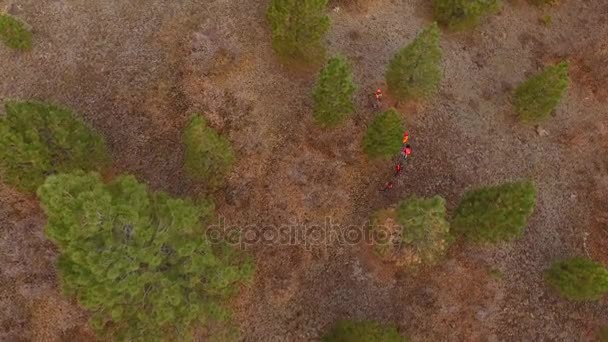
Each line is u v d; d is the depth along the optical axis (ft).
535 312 110.52
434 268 107.86
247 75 112.27
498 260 111.86
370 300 104.53
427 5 132.46
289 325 100.68
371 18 127.24
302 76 115.44
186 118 107.14
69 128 85.56
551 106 114.11
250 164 106.01
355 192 109.40
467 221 100.27
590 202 121.90
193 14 116.88
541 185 120.67
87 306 71.51
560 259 115.44
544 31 139.13
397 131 98.37
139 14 115.44
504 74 130.52
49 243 96.37
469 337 106.11
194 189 103.04
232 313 97.45
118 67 109.91
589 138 127.95
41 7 113.91
